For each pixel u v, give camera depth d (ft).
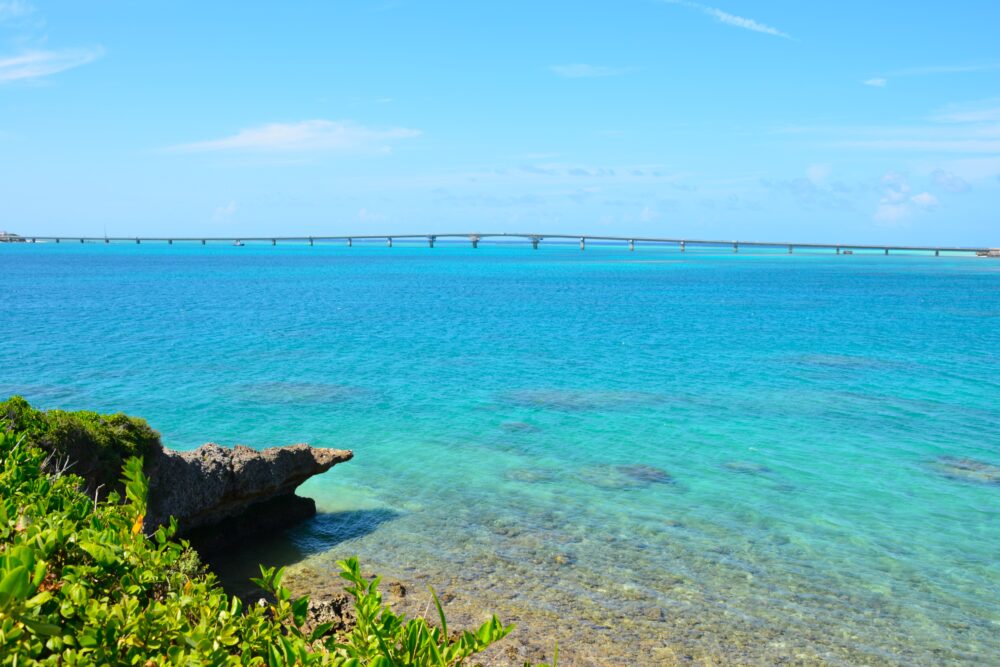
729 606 53.93
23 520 16.55
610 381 139.13
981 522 70.18
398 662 13.70
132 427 60.59
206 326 223.71
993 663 47.52
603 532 66.85
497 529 67.36
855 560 61.82
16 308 275.80
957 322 257.75
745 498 75.97
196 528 62.44
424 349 179.22
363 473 82.74
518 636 49.21
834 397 125.80
